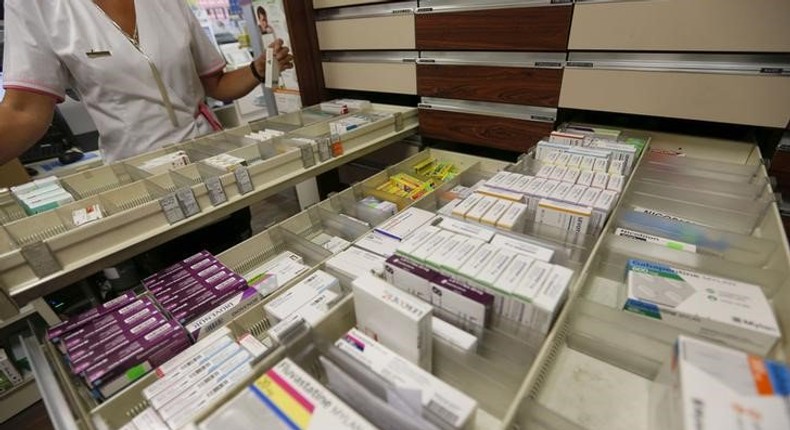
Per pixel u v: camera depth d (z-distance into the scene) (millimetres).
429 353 601
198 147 1440
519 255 693
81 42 1167
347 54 1919
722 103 1045
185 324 837
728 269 714
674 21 1021
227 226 1608
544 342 587
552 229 875
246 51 2725
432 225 846
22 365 1429
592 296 774
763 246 756
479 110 1573
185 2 1450
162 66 1338
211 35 2727
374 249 953
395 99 2068
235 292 925
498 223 813
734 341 586
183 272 989
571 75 1272
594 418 562
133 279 1475
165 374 693
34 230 941
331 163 1468
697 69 1048
